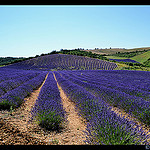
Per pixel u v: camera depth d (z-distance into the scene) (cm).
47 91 693
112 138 224
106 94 683
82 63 5947
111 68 4716
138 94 684
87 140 258
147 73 2328
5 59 10900
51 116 353
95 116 356
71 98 679
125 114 485
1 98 496
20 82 1082
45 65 5884
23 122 353
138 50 12150
